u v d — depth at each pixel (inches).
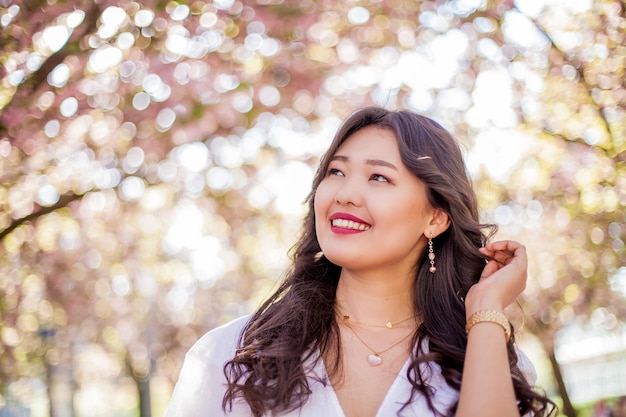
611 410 303.1
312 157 317.4
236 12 244.7
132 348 407.2
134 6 209.6
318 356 99.7
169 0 215.0
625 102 231.8
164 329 414.6
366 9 284.0
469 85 287.0
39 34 192.5
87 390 650.8
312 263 110.8
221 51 250.5
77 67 215.0
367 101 299.4
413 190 101.4
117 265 357.7
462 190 105.9
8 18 182.2
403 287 104.9
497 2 265.3
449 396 97.7
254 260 380.8
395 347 102.3
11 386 325.7
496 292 99.0
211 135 278.1
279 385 95.3
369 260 99.7
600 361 444.5
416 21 286.5
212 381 101.3
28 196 242.7
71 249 332.2
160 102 247.6
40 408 635.5
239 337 103.9
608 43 232.2
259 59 270.8
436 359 99.5
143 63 235.8
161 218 344.5
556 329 354.6
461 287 107.3
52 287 326.0
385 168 100.3
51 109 222.4
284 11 253.8
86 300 348.2
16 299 287.7
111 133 251.8
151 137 258.1
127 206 332.5
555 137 283.7
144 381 513.0
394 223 99.6
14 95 197.0
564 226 313.4
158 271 390.0
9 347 285.1
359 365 100.6
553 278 330.3
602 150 262.8
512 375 102.6
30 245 289.0
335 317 104.4
